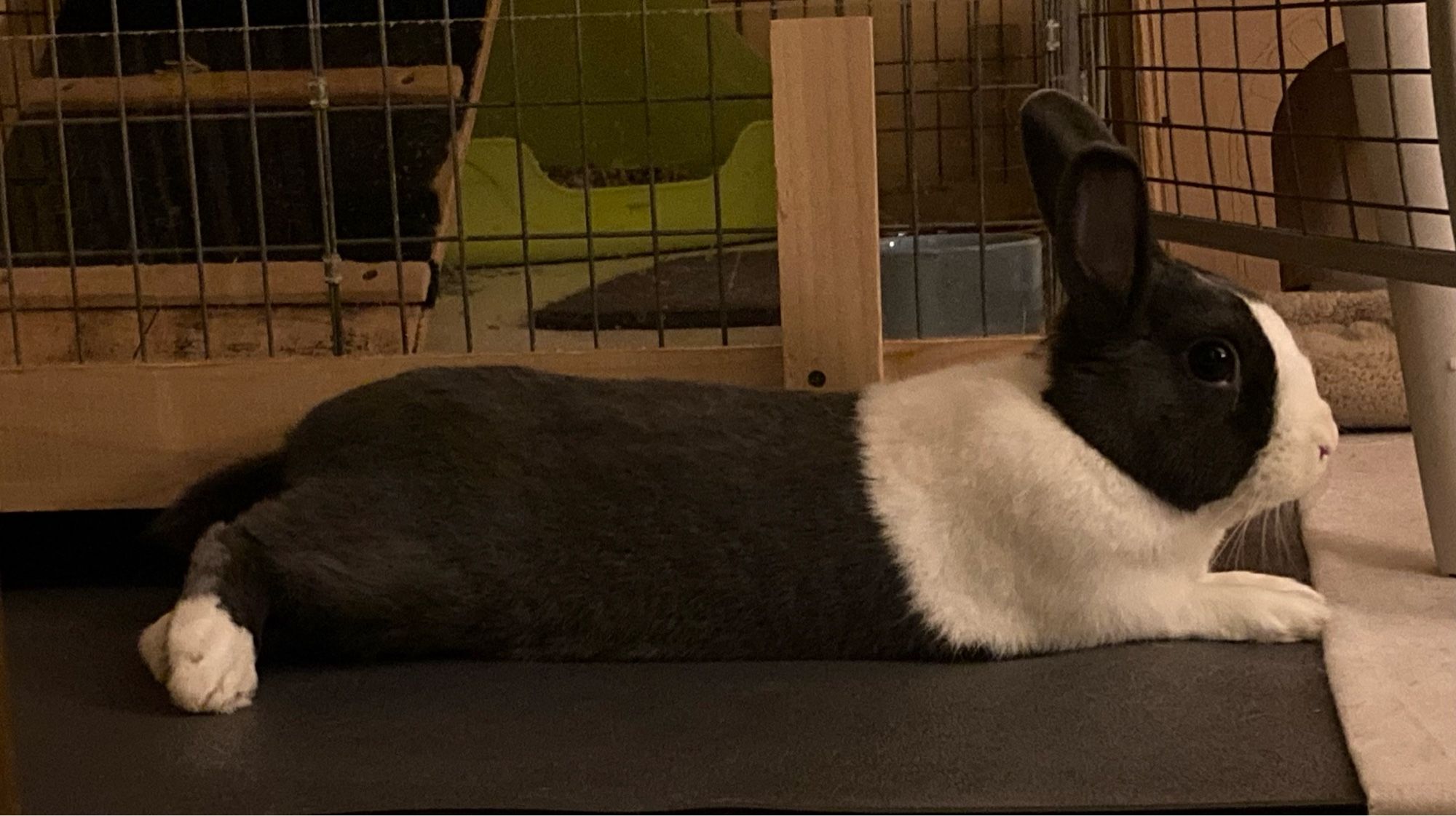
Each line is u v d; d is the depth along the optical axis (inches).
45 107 50.4
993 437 39.1
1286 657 39.1
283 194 50.0
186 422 45.6
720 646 39.8
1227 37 60.0
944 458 39.5
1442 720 35.7
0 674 32.3
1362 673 37.5
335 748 36.6
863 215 44.4
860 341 44.8
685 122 59.4
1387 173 41.9
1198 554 39.9
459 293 54.1
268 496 42.8
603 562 39.6
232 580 39.2
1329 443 38.9
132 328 48.3
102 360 47.3
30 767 36.2
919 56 60.5
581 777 35.1
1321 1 48.9
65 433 45.6
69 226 47.0
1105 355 39.1
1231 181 60.8
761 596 39.4
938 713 37.2
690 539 39.6
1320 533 44.6
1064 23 52.0
